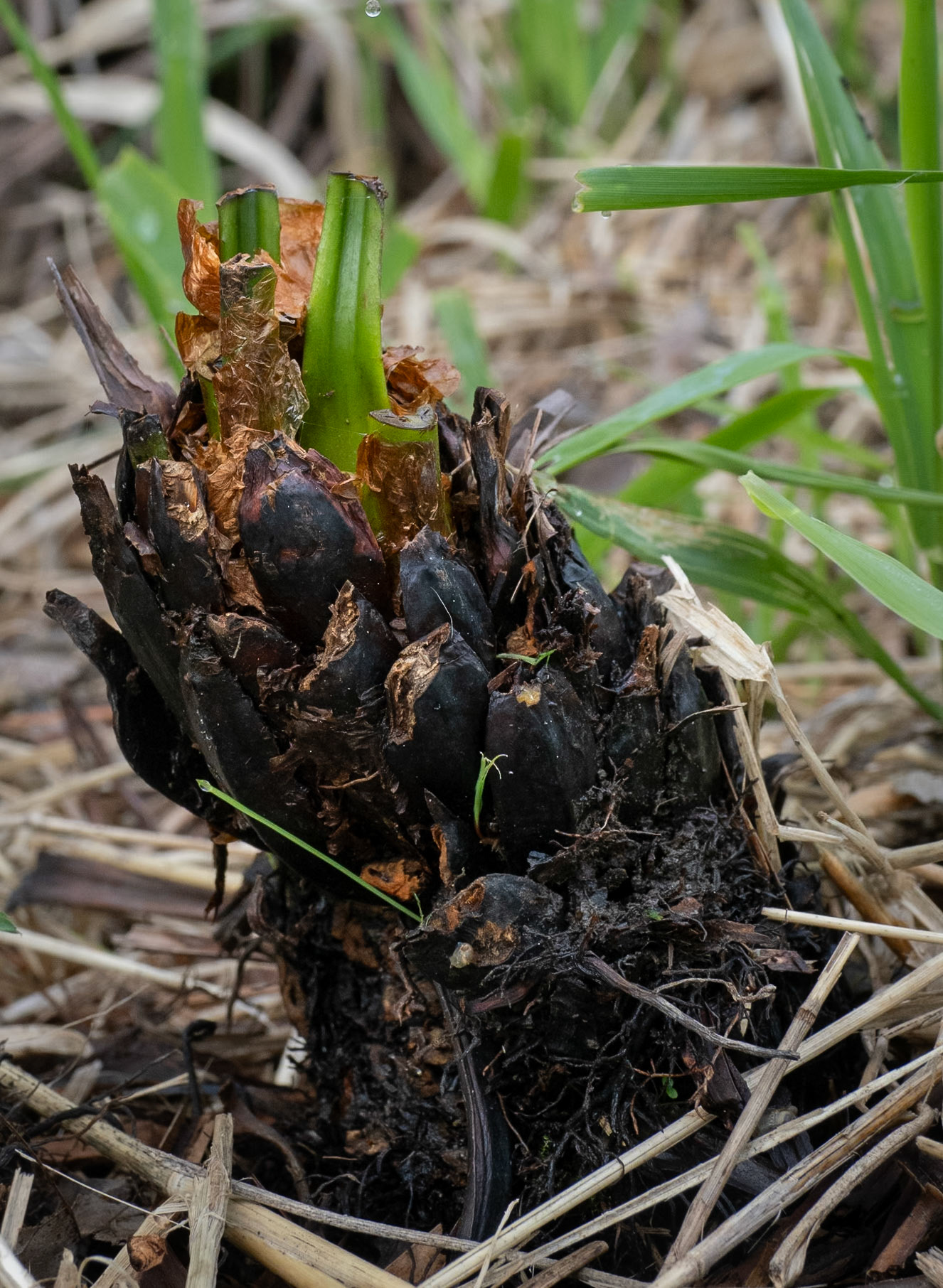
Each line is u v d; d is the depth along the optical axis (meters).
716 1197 0.83
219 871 0.88
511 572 0.83
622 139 2.25
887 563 0.84
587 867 0.83
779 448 1.64
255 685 0.81
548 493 0.86
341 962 0.88
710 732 0.85
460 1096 0.85
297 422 0.81
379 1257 0.87
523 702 0.81
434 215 2.28
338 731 0.81
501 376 1.86
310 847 0.83
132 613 0.82
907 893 0.92
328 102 2.49
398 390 0.83
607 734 0.83
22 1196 0.86
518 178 2.03
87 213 2.41
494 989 0.82
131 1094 0.91
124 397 0.83
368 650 0.81
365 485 0.81
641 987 0.82
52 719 1.40
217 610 0.81
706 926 0.83
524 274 2.09
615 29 2.25
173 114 1.60
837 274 1.83
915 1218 0.84
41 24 2.47
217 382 0.81
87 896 1.01
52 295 2.29
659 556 0.95
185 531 0.81
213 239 0.82
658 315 1.91
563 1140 0.84
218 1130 0.86
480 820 0.83
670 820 0.85
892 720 1.09
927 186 0.95
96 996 1.01
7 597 1.70
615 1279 0.83
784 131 2.10
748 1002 0.83
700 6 2.53
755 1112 0.84
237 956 0.99
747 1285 0.83
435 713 0.81
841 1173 0.85
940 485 0.98
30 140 2.46
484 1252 0.82
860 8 2.03
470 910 0.81
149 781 0.86
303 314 0.82
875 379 0.99
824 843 0.88
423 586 0.81
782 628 1.36
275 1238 0.84
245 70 2.51
